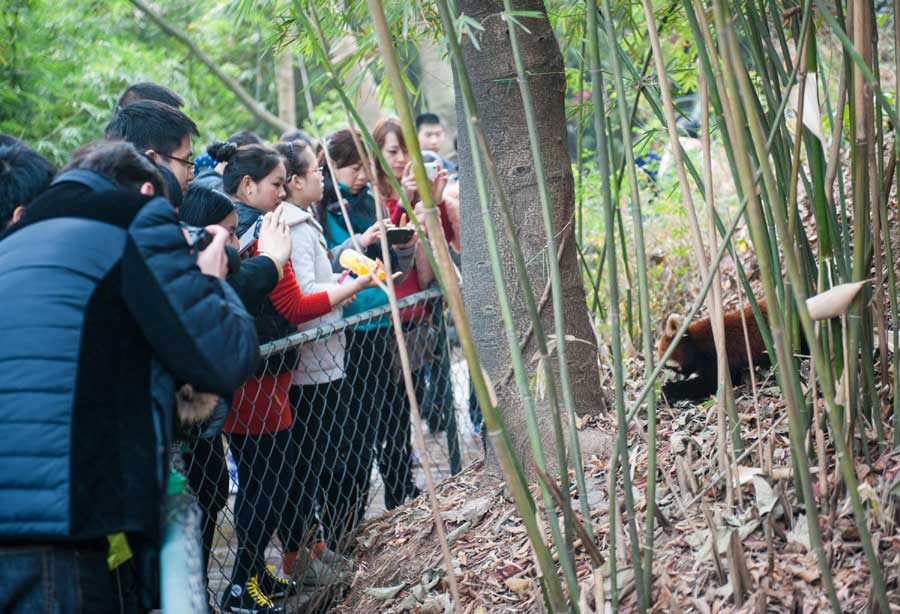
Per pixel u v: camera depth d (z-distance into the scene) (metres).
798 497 2.48
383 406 3.99
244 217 3.25
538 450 2.25
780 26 2.66
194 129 3.01
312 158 3.59
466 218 3.33
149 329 1.90
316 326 3.40
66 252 1.92
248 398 3.12
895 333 2.50
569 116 3.56
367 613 3.01
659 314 4.86
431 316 4.13
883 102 2.05
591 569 2.63
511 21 2.35
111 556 1.92
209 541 3.09
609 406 3.50
